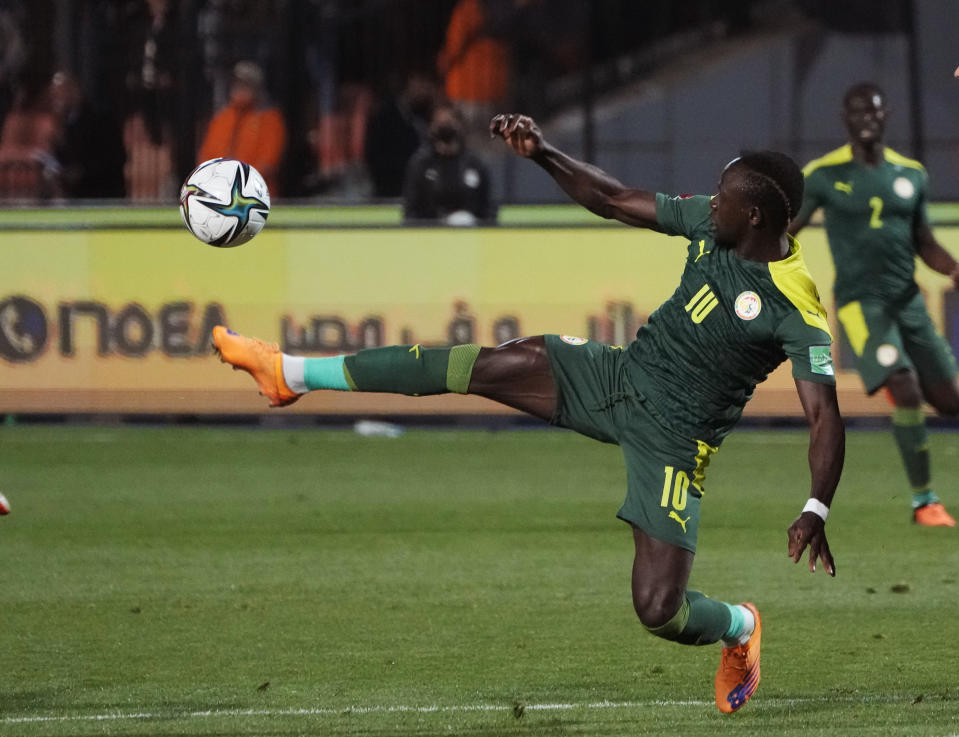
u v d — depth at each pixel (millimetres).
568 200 56188
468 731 17906
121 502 37469
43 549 31219
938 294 49406
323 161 59531
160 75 58656
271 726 18094
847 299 34656
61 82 58875
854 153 34281
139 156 58781
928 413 53312
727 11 62188
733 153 61938
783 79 62094
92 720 18359
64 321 51250
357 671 21141
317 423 53969
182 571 28859
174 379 51156
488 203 55594
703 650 22484
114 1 58656
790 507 36719
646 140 62031
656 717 18609
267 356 18000
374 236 51250
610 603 25906
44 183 58750
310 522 34594
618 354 18031
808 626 24078
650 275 50938
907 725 18094
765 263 17156
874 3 61625
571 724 18250
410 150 59938
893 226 34094
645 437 17594
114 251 51156
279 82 59406
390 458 45812
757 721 18391
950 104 61469
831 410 16766
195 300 51156
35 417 53906
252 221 19125
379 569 29016
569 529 33656
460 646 22703
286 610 25344
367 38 60062
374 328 51375
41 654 22188
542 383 18062
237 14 58969
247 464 44344
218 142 58438
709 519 34969
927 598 26250
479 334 51250
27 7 58969
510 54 61188
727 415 17688
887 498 38375
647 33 61875
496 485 40531
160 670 21203
